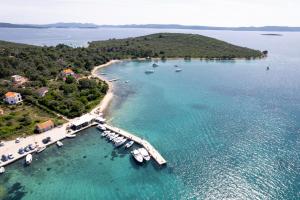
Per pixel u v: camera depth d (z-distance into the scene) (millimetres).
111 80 165250
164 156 75312
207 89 145625
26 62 175375
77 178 66312
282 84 156375
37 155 77062
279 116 103812
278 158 72562
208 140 84375
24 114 100188
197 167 69688
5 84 131375
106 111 111188
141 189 61875
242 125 95562
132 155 75812
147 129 93438
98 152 78688
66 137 87562
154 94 136375
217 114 107000
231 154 75438
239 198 57969
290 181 62625
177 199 58406
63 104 109188
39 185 63719
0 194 60438
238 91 141250
